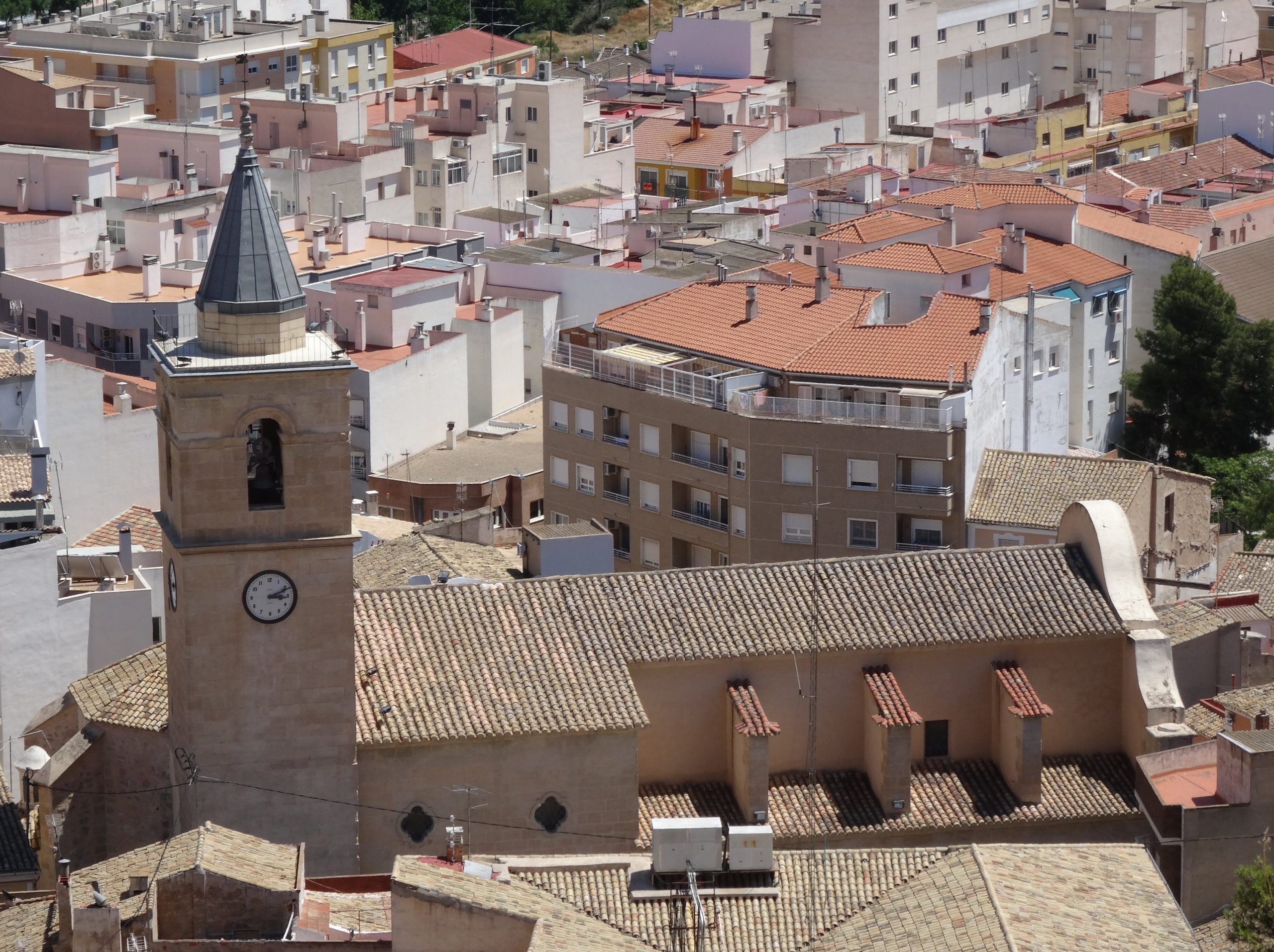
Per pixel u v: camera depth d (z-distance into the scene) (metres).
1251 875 78.50
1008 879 75.50
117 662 99.00
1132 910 74.88
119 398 145.00
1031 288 144.62
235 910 76.00
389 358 172.62
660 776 92.94
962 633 93.69
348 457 84.00
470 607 92.38
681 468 141.25
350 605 85.31
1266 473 165.00
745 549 138.12
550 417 148.62
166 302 181.88
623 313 151.25
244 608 84.44
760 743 90.19
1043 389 146.00
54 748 99.88
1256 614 116.38
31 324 187.62
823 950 74.75
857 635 93.06
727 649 91.88
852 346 140.00
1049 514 130.88
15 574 109.25
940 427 131.88
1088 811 93.00
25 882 90.31
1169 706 93.50
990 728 95.00
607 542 107.50
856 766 94.12
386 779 87.62
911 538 133.88
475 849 88.69
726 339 144.75
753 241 194.50
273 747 85.75
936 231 181.88
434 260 189.75
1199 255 198.00
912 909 75.19
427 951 74.56
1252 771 84.00
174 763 87.62
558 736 88.44
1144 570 132.62
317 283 181.75
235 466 83.25
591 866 78.25
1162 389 176.75
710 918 76.31
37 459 117.00
